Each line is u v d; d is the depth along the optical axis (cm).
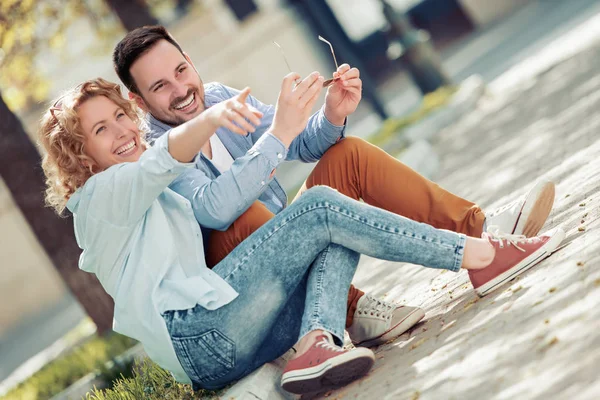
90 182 373
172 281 368
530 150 848
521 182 715
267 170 382
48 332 2138
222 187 379
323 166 427
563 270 367
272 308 374
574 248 390
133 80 430
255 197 385
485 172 902
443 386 322
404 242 372
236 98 349
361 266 812
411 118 1553
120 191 363
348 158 423
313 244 369
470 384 311
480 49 2505
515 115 1189
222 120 346
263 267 367
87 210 373
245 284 367
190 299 362
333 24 2005
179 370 388
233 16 2492
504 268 392
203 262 374
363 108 2619
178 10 2481
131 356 744
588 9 2067
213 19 2495
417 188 420
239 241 391
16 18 1383
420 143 1290
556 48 1634
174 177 362
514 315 351
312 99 385
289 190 1906
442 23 3161
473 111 1500
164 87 426
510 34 2480
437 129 1480
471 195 820
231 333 370
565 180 595
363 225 367
